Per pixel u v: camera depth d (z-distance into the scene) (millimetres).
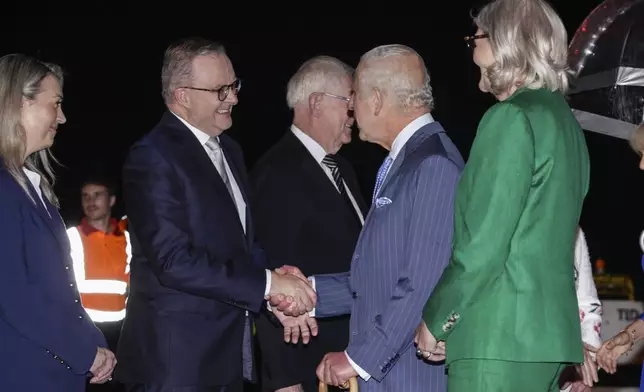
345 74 4371
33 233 3326
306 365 4266
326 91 4328
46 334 3320
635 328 3926
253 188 4293
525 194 2828
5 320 3293
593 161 12094
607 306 6035
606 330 6020
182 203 3711
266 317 4238
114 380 3811
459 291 2854
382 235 3307
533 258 2873
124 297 5809
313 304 3818
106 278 5750
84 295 5734
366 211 4562
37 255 3322
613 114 4309
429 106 3402
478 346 2875
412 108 3359
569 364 3006
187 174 3730
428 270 3197
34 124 3393
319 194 4293
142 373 3719
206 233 3727
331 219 4285
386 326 3223
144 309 3752
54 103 3445
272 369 4246
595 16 4336
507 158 2822
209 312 3748
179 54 3840
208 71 3816
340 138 4387
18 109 3348
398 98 3348
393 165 3348
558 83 3008
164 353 3697
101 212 5801
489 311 2879
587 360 4133
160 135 3785
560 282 2898
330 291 3846
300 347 4266
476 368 2906
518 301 2861
